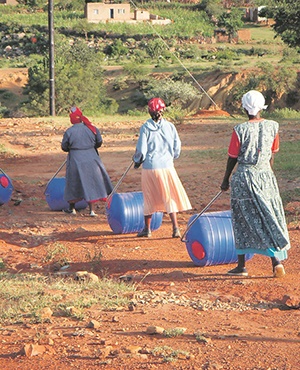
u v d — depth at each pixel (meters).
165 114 51.03
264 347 7.98
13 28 160.00
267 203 11.06
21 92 116.44
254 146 10.99
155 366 7.38
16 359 7.81
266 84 93.81
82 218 18.80
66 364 7.57
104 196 18.36
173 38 156.75
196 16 182.38
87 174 18.17
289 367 7.27
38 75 77.50
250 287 11.02
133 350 7.87
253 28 173.75
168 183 15.09
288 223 16.17
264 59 125.31
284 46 147.00
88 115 62.44
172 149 15.06
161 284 11.54
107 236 16.17
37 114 76.94
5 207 20.61
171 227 16.97
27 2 194.75
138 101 106.88
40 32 158.12
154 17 176.00
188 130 43.59
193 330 8.78
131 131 43.69
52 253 14.39
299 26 76.31
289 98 93.00
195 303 10.29
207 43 155.38
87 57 99.75
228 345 8.07
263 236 11.13
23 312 9.94
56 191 19.86
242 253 11.45
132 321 9.31
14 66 132.25
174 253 14.03
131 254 14.11
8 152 34.22
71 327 9.07
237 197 11.19
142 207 16.11
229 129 43.22
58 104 69.50
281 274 11.44
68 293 10.96
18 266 13.83
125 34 157.12
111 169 28.97
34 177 27.22
